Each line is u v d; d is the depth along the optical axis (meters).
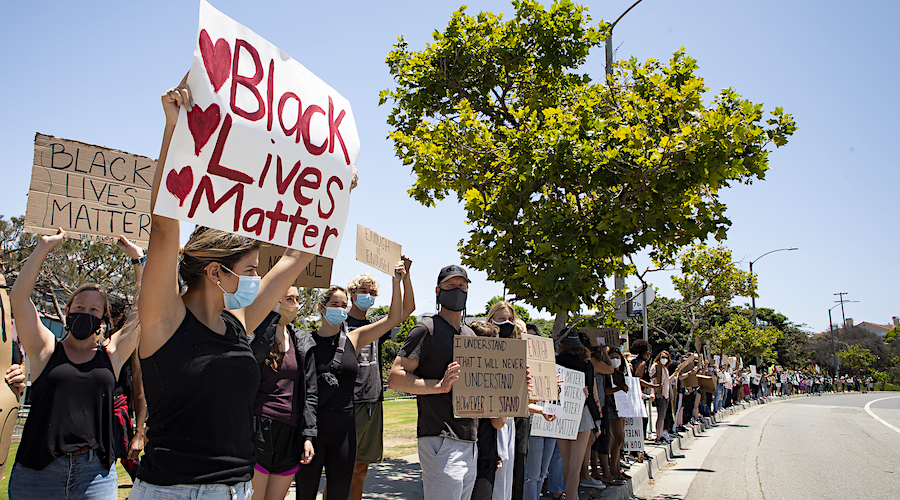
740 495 7.93
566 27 8.86
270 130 2.44
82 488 3.12
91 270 13.79
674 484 8.73
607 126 7.61
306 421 4.13
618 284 10.48
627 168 7.23
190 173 2.11
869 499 7.77
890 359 93.50
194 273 2.12
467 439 4.07
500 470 4.67
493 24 9.07
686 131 6.96
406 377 4.06
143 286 1.97
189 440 1.94
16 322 3.13
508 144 7.77
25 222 3.30
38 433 3.06
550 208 7.83
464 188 8.02
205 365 1.98
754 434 15.88
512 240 7.81
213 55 2.24
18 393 2.83
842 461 11.02
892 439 14.82
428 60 8.98
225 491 1.98
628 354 10.37
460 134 7.91
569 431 5.85
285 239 2.49
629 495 7.74
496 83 9.17
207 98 2.18
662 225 7.59
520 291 7.53
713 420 19.41
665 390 12.00
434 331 4.23
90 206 3.53
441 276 4.40
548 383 5.10
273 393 4.04
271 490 4.05
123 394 4.15
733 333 30.56
